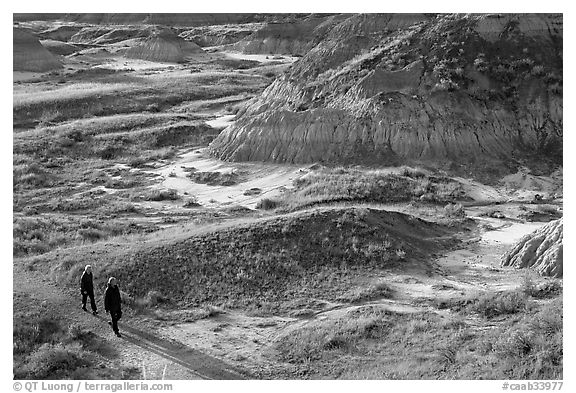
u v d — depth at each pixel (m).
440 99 47.16
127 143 51.16
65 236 31.22
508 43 51.84
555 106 47.94
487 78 49.34
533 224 34.66
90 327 20.50
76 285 23.20
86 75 83.62
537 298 21.88
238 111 60.72
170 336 20.34
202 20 171.75
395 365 17.88
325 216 28.77
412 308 22.14
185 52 111.19
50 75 84.75
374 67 51.50
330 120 46.44
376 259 26.42
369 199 37.81
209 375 17.78
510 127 46.94
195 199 39.25
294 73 57.44
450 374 16.62
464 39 51.69
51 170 45.06
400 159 44.25
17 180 42.47
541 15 53.94
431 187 40.28
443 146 44.97
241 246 26.30
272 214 35.69
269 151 45.84
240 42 124.75
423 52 51.47
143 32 129.50
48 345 18.97
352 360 18.64
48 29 141.00
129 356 18.89
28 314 20.62
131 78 80.44
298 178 41.41
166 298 23.00
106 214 36.56
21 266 24.98
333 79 52.47
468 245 30.45
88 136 52.62
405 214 32.16
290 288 24.05
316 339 19.84
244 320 21.70
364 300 22.97
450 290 23.86
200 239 26.72
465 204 38.50
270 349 19.50
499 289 23.59
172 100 68.00
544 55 51.31
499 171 43.47
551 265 24.36
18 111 60.09
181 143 51.34
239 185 41.88
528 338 17.64
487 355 17.70
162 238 28.70
